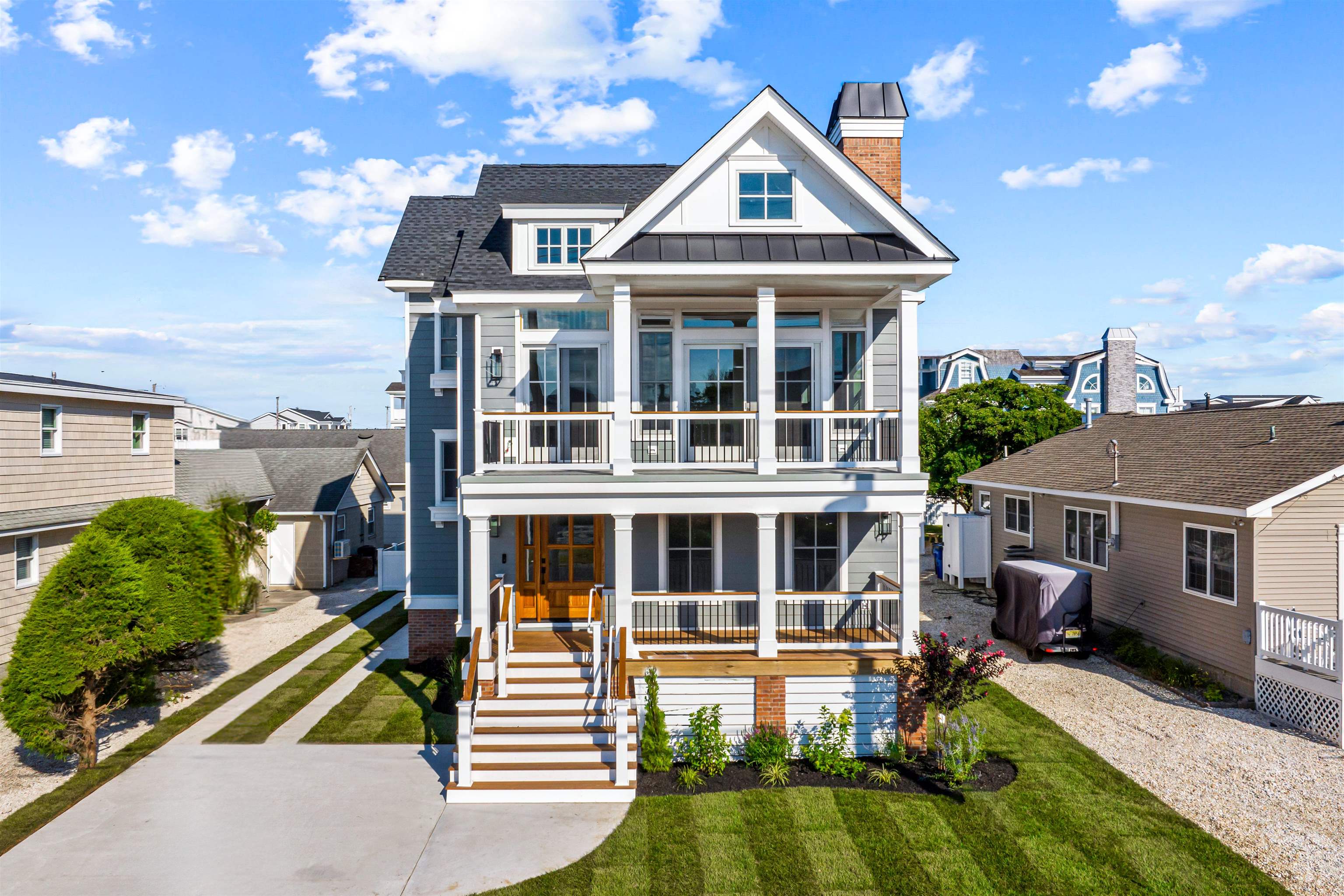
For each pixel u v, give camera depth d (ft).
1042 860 29.35
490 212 56.24
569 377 48.55
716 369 47.93
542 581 49.24
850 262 39.78
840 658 39.42
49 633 36.94
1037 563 59.72
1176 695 48.14
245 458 98.94
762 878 28.43
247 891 27.76
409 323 56.85
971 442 107.65
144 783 36.83
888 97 49.93
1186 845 30.25
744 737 39.91
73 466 61.52
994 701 46.96
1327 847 29.99
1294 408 57.77
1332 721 40.57
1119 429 75.00
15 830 32.32
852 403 47.93
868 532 46.75
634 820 32.86
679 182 41.70
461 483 39.47
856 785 35.99
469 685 36.88
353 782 36.88
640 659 39.70
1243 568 46.93
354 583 96.12
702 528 47.11
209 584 49.03
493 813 33.58
